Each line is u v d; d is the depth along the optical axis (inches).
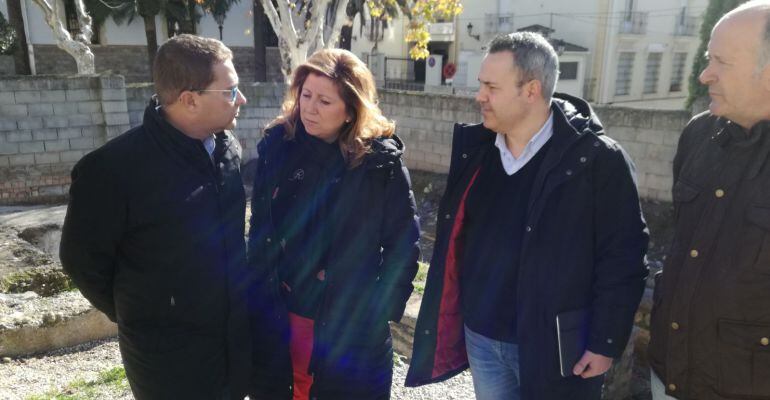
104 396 117.9
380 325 86.6
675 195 70.5
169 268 72.5
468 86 871.1
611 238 73.0
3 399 117.5
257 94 488.1
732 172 64.1
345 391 86.4
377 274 85.5
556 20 903.7
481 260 81.7
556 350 75.2
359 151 80.2
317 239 83.3
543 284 74.5
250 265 86.3
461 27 1027.3
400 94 499.5
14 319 139.3
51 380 127.6
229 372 80.7
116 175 68.3
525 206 77.3
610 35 856.9
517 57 72.0
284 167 85.4
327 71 78.0
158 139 70.3
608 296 72.5
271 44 991.6
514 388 85.6
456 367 92.6
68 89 406.6
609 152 71.9
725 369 65.1
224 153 77.6
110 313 77.6
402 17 1069.1
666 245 361.4
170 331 74.2
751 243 61.5
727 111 62.7
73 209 68.7
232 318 79.0
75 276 71.7
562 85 842.2
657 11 914.7
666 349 70.4
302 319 86.3
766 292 61.3
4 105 389.1
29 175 406.6
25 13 768.9
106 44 864.9
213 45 71.0
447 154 479.5
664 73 967.0
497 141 80.8
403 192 83.4
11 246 188.5
